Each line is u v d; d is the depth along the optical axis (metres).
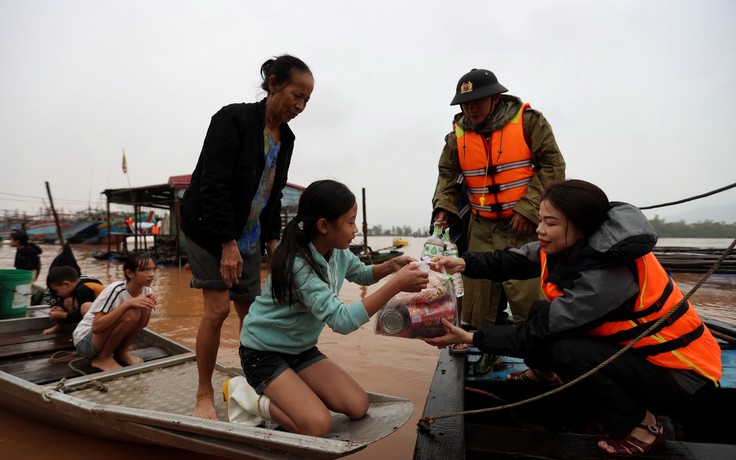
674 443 1.84
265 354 2.22
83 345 3.53
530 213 3.03
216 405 2.71
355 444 1.70
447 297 2.31
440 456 1.80
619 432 1.80
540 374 2.62
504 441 1.93
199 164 2.60
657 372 1.85
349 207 2.13
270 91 2.53
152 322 6.37
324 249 2.24
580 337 1.97
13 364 3.61
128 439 2.69
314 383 2.26
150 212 22.38
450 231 3.62
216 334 2.56
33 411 2.96
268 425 2.34
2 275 4.83
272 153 2.69
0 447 2.75
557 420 2.71
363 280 2.60
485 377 2.76
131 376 3.18
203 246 2.52
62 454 2.68
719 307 6.99
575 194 1.93
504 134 3.13
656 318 1.85
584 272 1.89
